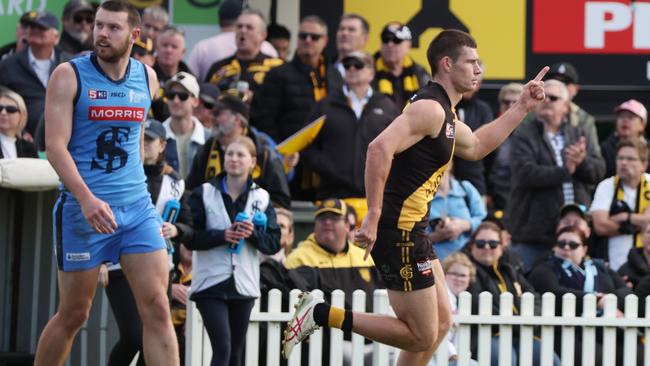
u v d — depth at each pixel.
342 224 32.16
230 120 33.88
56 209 24.06
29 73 37.34
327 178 37.16
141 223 24.02
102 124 23.55
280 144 36.91
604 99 47.06
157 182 29.00
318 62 40.12
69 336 24.47
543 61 46.88
